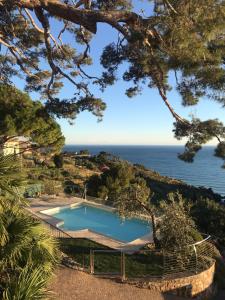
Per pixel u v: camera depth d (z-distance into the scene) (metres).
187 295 15.29
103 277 15.05
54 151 30.55
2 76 21.20
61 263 15.31
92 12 13.06
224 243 23.89
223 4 11.10
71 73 20.09
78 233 20.84
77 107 17.38
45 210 26.52
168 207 17.72
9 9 17.16
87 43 18.11
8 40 18.38
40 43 19.53
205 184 88.69
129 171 33.75
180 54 11.49
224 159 12.36
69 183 40.91
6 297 6.87
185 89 13.64
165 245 17.05
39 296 6.97
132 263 16.42
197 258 16.72
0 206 7.95
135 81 16.11
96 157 66.56
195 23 11.24
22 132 26.50
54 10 13.41
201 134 12.95
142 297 14.22
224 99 12.58
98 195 31.86
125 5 16.55
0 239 7.66
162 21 11.61
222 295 17.03
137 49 13.94
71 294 13.26
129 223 24.89
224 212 25.53
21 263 7.98
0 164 8.40
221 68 11.98
